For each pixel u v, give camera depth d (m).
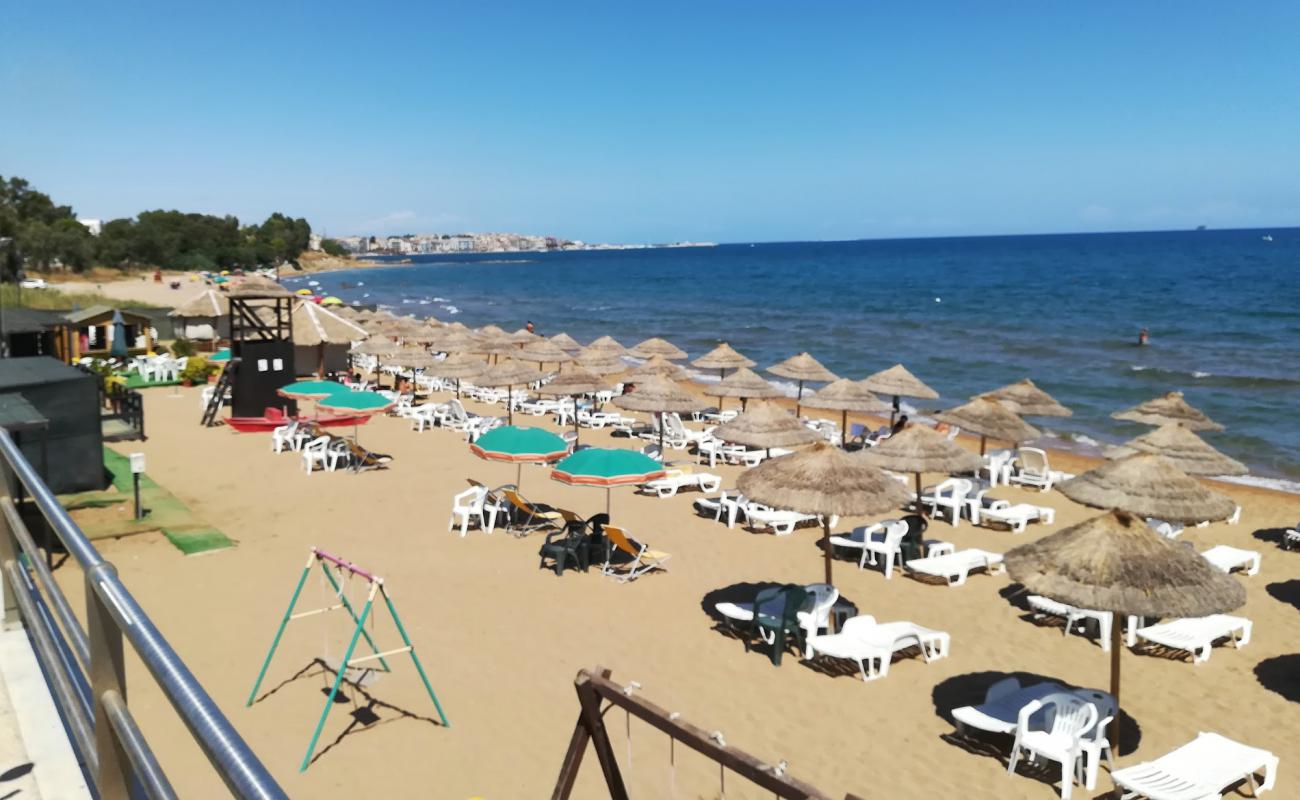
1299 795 7.28
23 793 2.76
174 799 1.52
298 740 7.73
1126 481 11.01
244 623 10.05
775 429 14.55
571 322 57.78
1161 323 47.50
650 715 3.70
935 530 14.41
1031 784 7.45
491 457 13.52
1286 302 56.94
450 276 140.62
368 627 10.12
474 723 8.13
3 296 47.22
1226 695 9.02
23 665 3.54
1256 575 12.52
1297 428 23.12
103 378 22.05
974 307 60.28
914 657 9.83
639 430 22.12
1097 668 9.59
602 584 11.75
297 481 16.59
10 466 3.22
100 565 1.90
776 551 13.26
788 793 3.20
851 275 109.62
